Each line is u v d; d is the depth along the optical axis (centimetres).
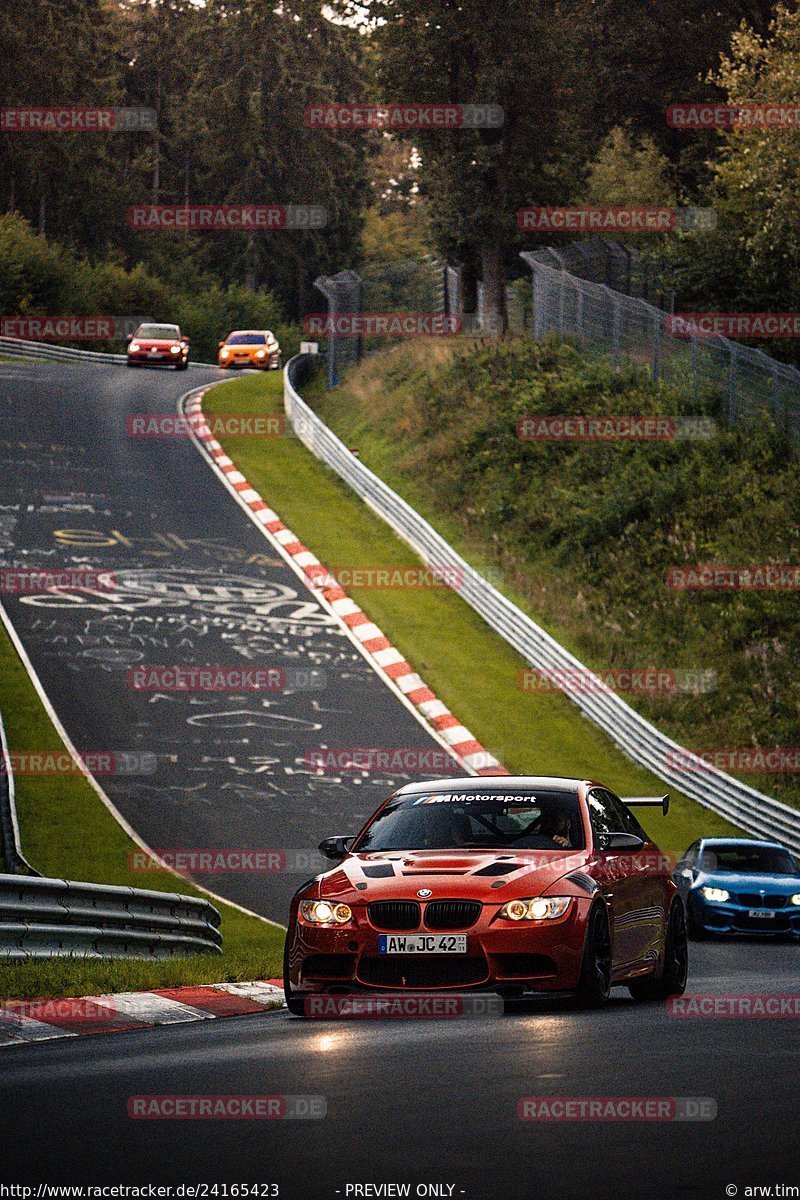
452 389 18362
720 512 14125
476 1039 2989
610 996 4522
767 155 15812
